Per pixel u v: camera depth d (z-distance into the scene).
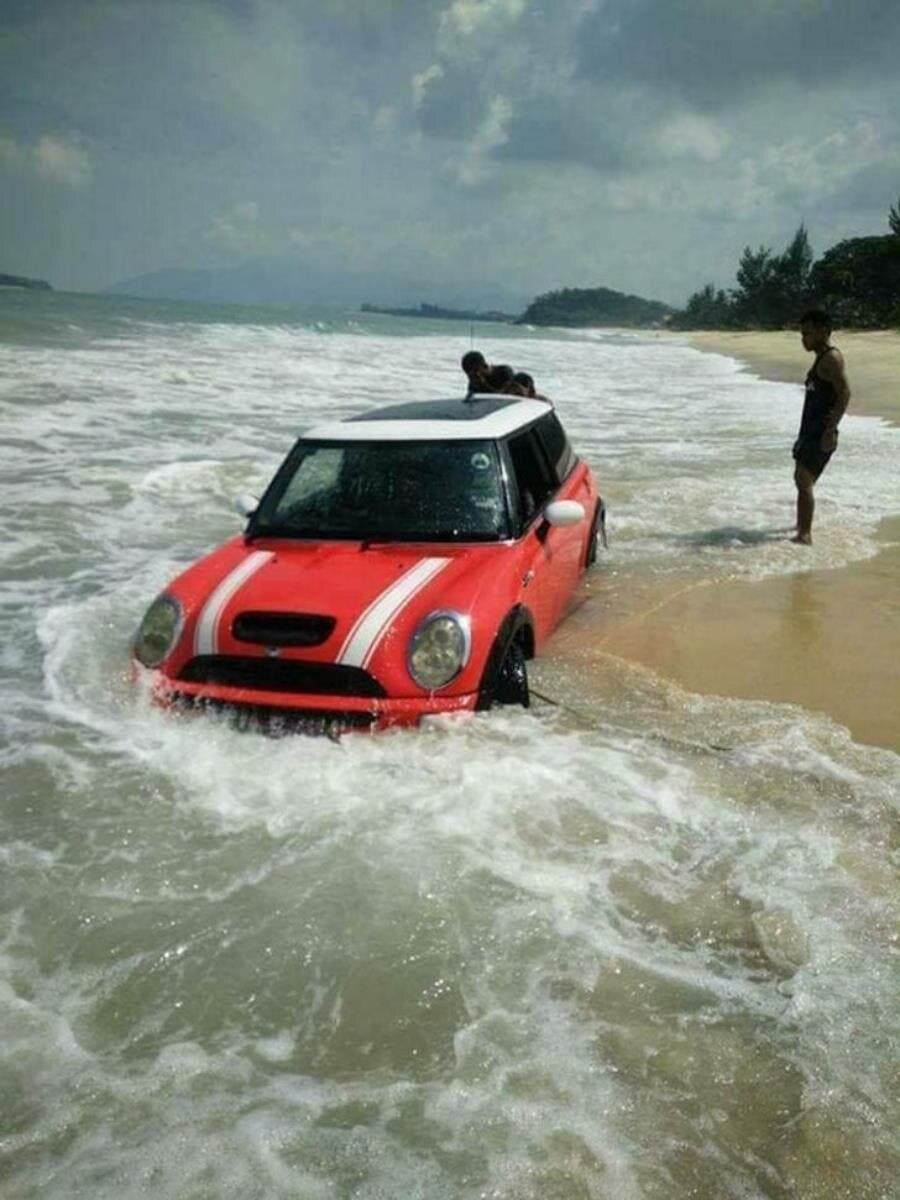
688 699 4.52
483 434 5.26
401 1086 2.27
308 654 3.94
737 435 13.98
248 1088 2.27
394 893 2.97
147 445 11.20
